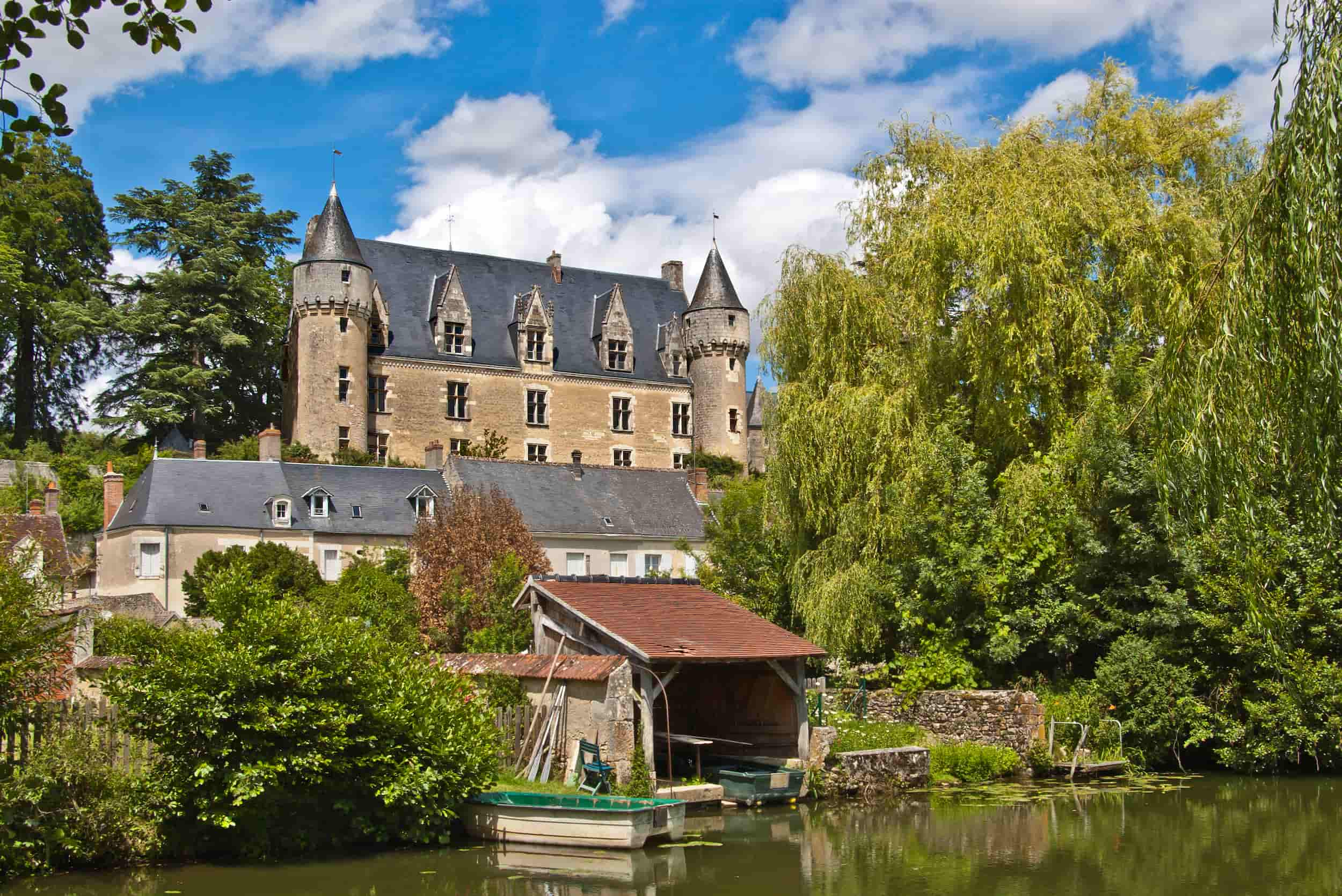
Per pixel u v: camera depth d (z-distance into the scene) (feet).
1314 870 42.19
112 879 38.75
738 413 199.00
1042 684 67.31
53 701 43.45
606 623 54.60
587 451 188.85
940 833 48.65
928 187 75.97
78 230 190.80
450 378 179.01
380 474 132.16
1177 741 65.26
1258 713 61.93
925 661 67.56
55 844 39.42
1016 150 73.97
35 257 180.34
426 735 44.96
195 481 122.72
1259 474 33.22
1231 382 32.22
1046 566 66.64
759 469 216.33
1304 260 29.60
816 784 56.24
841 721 64.80
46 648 41.06
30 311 177.88
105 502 132.77
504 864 42.39
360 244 185.37
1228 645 64.03
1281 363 31.24
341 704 41.91
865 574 67.92
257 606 42.68
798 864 42.96
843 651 68.74
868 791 57.26
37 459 167.22
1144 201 68.85
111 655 53.93
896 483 68.08
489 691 54.34
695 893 38.73
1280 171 30.94
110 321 171.63
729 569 84.74
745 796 54.13
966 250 68.85
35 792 38.42
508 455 181.68
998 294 67.00
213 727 39.78
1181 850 45.50
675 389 198.29
